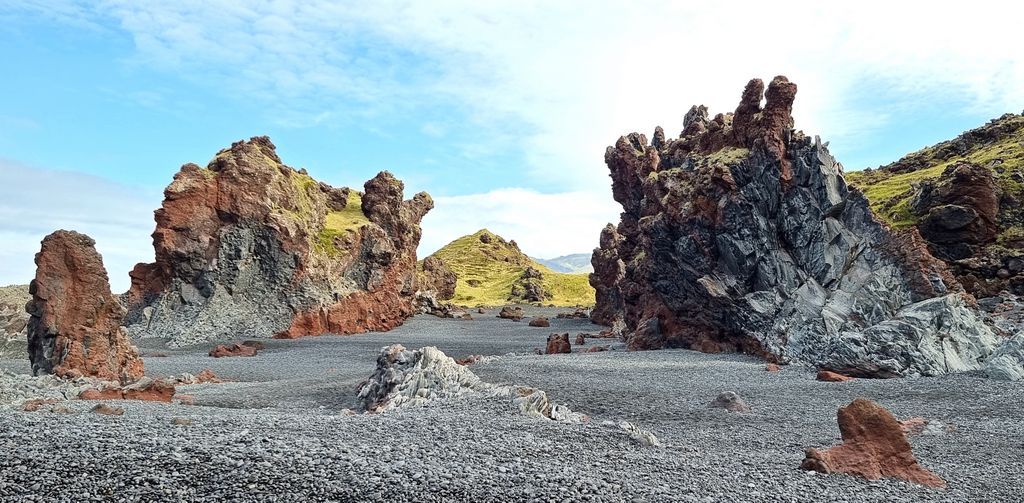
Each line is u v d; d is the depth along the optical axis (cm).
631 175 9006
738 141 6250
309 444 1812
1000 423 2838
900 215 7075
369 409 3200
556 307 16100
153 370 5191
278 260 8619
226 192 8538
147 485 1446
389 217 10881
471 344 7750
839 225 5469
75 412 2550
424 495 1482
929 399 3388
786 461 2119
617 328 8912
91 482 1448
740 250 5631
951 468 2145
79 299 4188
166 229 8244
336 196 11162
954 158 9694
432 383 3306
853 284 5159
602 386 3875
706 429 2812
